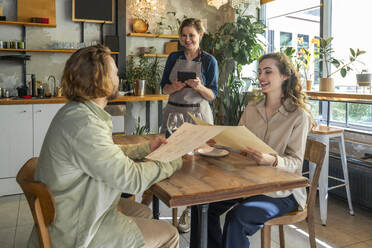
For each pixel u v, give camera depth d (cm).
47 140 126
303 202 186
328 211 319
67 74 129
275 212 174
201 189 128
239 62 489
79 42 472
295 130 188
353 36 372
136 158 162
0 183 363
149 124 513
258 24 486
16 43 422
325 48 380
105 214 133
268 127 199
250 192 133
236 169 158
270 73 197
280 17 493
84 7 459
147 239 136
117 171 123
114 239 128
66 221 123
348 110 370
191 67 302
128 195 219
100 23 480
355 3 368
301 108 192
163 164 140
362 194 321
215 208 196
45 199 115
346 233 273
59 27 459
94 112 131
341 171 342
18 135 369
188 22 295
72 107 128
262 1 518
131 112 509
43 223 118
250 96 496
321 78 374
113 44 474
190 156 183
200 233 146
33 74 418
